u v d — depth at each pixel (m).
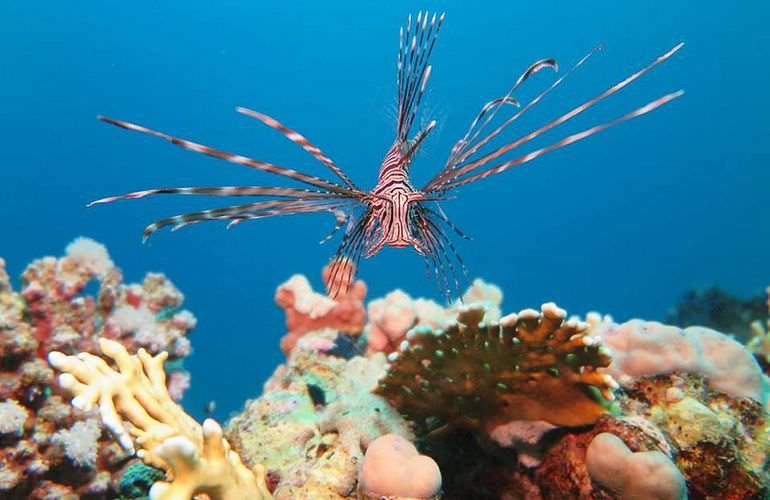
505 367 0.39
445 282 0.55
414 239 0.52
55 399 0.51
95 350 0.60
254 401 0.55
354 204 0.52
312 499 0.41
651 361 0.46
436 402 0.44
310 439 0.48
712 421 0.42
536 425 0.41
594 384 0.38
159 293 0.74
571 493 0.40
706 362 0.46
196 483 0.31
